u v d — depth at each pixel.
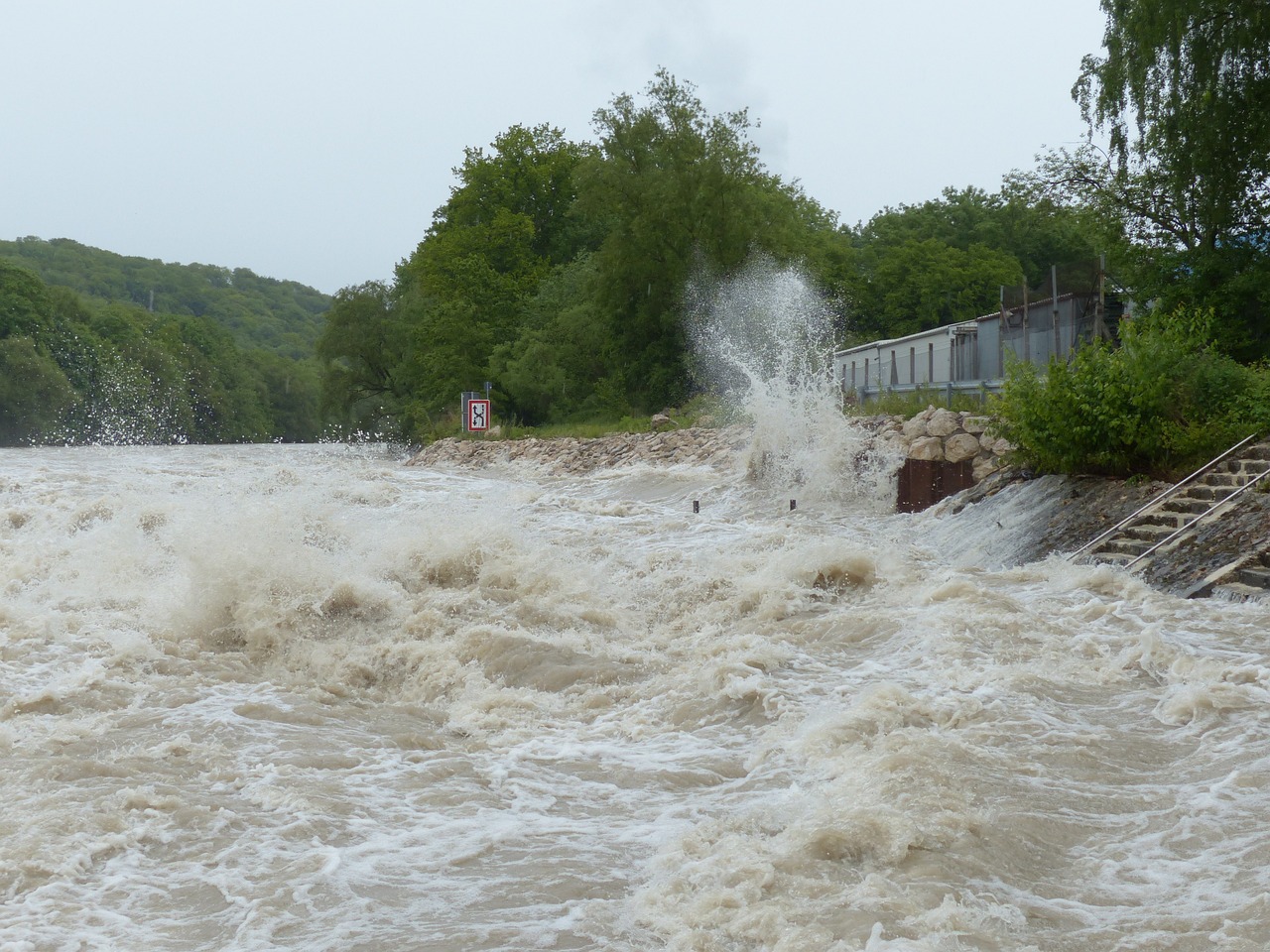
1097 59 25.91
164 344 107.25
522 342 63.41
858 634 10.38
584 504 22.19
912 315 74.06
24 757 7.36
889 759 6.84
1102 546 15.00
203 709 8.59
